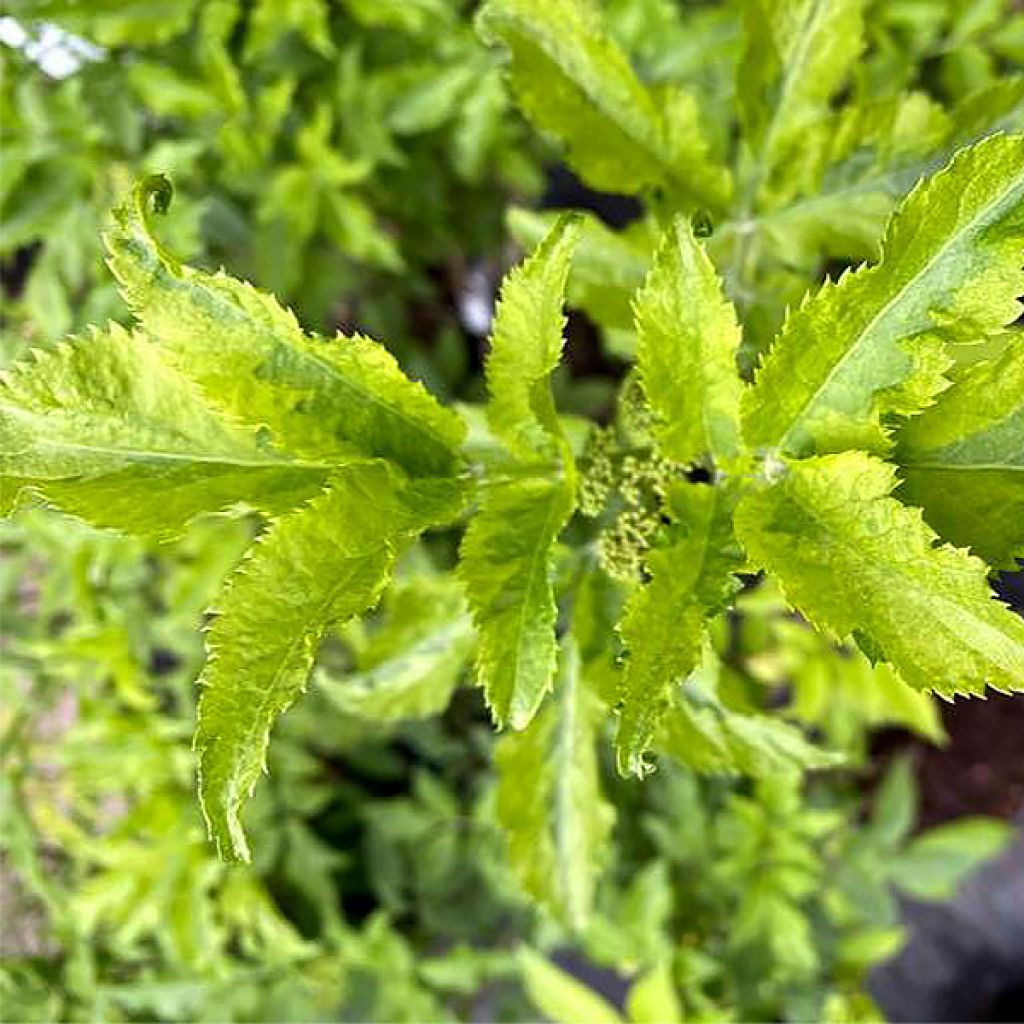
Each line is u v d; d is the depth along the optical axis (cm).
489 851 51
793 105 27
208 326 18
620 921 47
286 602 17
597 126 26
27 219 43
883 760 58
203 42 45
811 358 18
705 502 19
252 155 46
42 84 45
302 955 50
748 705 24
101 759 48
